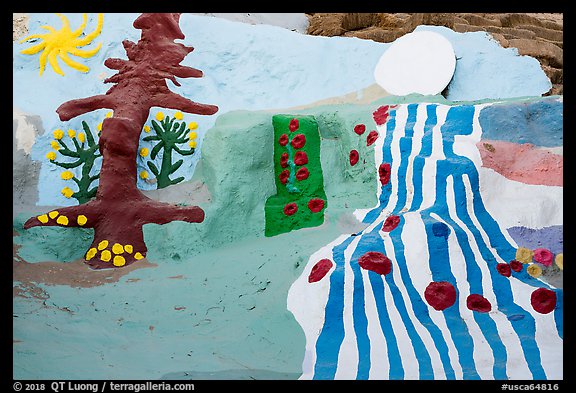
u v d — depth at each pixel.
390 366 5.43
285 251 7.03
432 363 5.45
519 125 7.26
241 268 6.91
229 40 9.03
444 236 6.36
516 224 6.66
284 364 5.57
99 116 8.17
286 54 8.99
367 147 7.59
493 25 10.38
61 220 7.40
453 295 6.07
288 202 7.80
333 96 8.76
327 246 6.80
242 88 8.80
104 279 7.02
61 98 8.36
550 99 7.40
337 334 5.83
